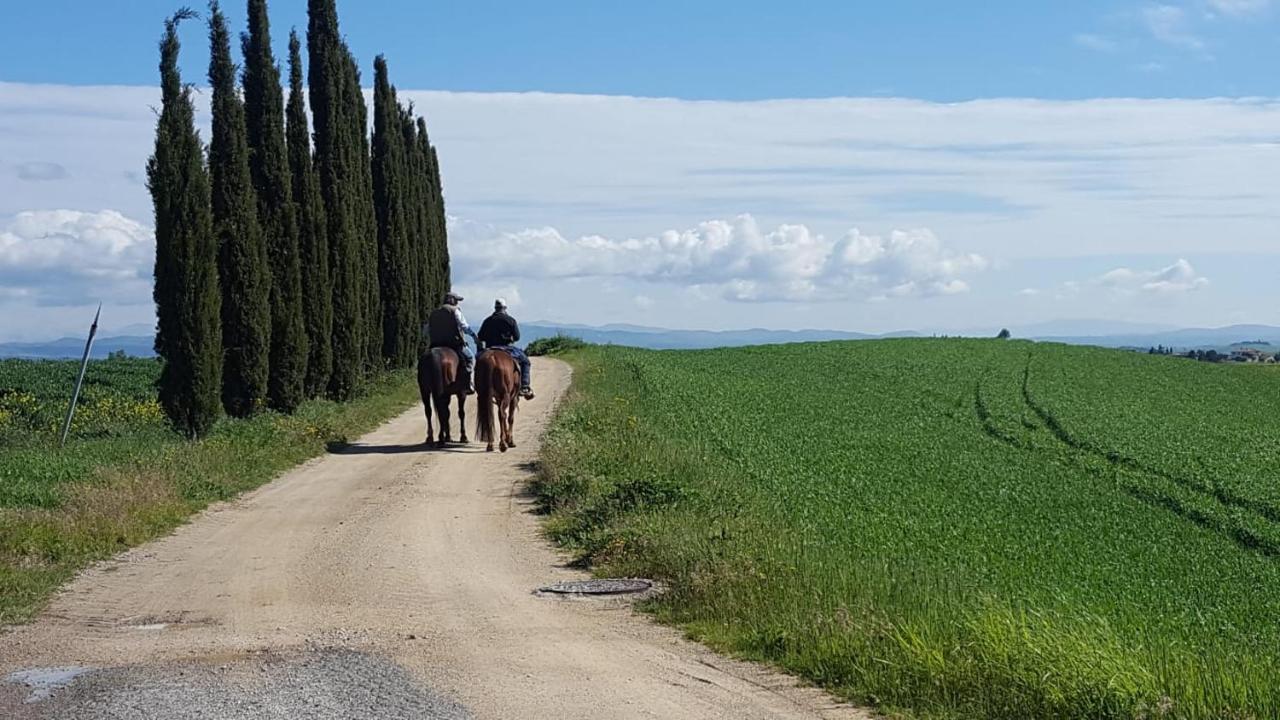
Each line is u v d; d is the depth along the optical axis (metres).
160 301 23.91
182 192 23.69
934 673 8.19
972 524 19.66
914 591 11.01
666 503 15.88
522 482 20.06
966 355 72.56
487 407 23.88
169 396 23.84
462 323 26.30
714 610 10.66
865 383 52.72
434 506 17.83
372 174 43.69
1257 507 24.73
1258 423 43.81
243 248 27.05
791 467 24.50
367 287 38.44
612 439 22.78
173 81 23.70
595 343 70.88
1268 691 7.71
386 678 8.55
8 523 13.92
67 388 37.09
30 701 8.00
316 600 11.66
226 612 11.12
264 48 28.98
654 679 8.66
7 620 10.68
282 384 29.11
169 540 15.12
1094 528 21.09
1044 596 13.62
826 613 9.76
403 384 39.34
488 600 11.66
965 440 34.12
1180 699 7.51
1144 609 14.42
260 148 28.92
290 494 19.09
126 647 9.69
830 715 7.80
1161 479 28.28
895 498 21.75
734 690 8.38
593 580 12.59
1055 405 46.50
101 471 17.48
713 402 37.78
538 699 8.06
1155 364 72.19
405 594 11.95
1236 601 15.79
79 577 12.77
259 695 8.05
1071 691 7.62
